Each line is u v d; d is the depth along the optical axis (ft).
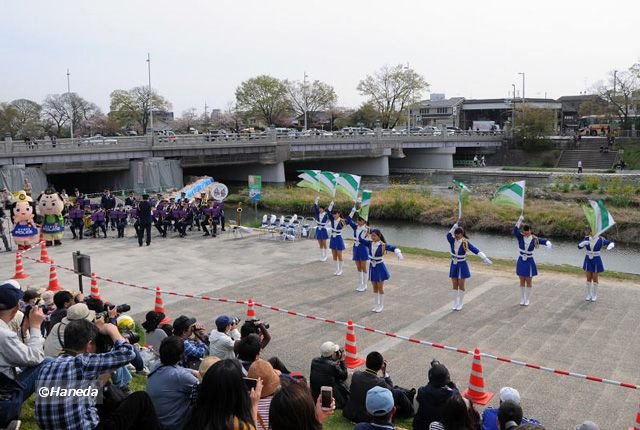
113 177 179.73
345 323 48.29
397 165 266.36
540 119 252.83
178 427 21.43
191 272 69.26
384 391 21.44
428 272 67.67
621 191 134.41
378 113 307.78
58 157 153.89
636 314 51.31
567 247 98.89
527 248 53.16
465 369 39.93
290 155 207.72
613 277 65.36
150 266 72.54
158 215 92.94
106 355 19.51
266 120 318.86
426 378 38.73
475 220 117.39
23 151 147.33
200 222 98.89
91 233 94.73
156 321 33.88
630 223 104.94
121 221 92.94
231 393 16.51
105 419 19.29
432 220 124.06
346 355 40.55
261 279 65.57
